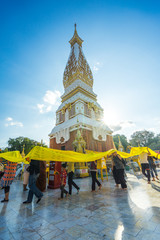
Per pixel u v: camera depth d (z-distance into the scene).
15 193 6.53
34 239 2.30
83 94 28.58
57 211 3.68
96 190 6.36
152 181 7.25
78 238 2.26
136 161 14.40
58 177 7.69
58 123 28.89
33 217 3.31
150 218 2.88
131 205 3.82
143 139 73.00
